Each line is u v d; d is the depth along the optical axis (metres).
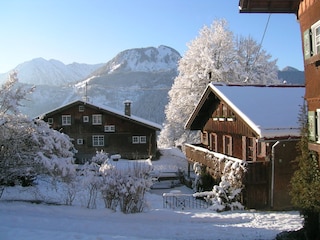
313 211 10.79
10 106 15.64
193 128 28.58
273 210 16.69
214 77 37.38
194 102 37.59
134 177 14.41
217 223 13.58
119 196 14.21
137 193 14.34
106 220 13.03
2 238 9.55
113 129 38.84
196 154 25.22
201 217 14.08
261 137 16.02
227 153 22.91
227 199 17.02
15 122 15.56
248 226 12.90
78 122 38.84
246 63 40.00
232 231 12.02
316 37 11.51
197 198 20.70
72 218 13.02
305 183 11.34
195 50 39.53
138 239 10.05
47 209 13.95
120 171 14.65
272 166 16.66
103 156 23.62
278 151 16.61
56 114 38.88
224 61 38.31
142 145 38.75
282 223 13.48
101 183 14.44
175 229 12.17
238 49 40.34
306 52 12.12
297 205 11.58
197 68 39.06
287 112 17.89
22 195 16.30
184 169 31.03
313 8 11.66
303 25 12.61
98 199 16.19
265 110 18.09
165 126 45.25
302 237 10.75
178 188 26.33
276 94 20.80
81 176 17.62
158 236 11.16
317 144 11.25
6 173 15.27
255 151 18.67
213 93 23.36
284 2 13.48
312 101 12.00
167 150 41.62
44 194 16.89
